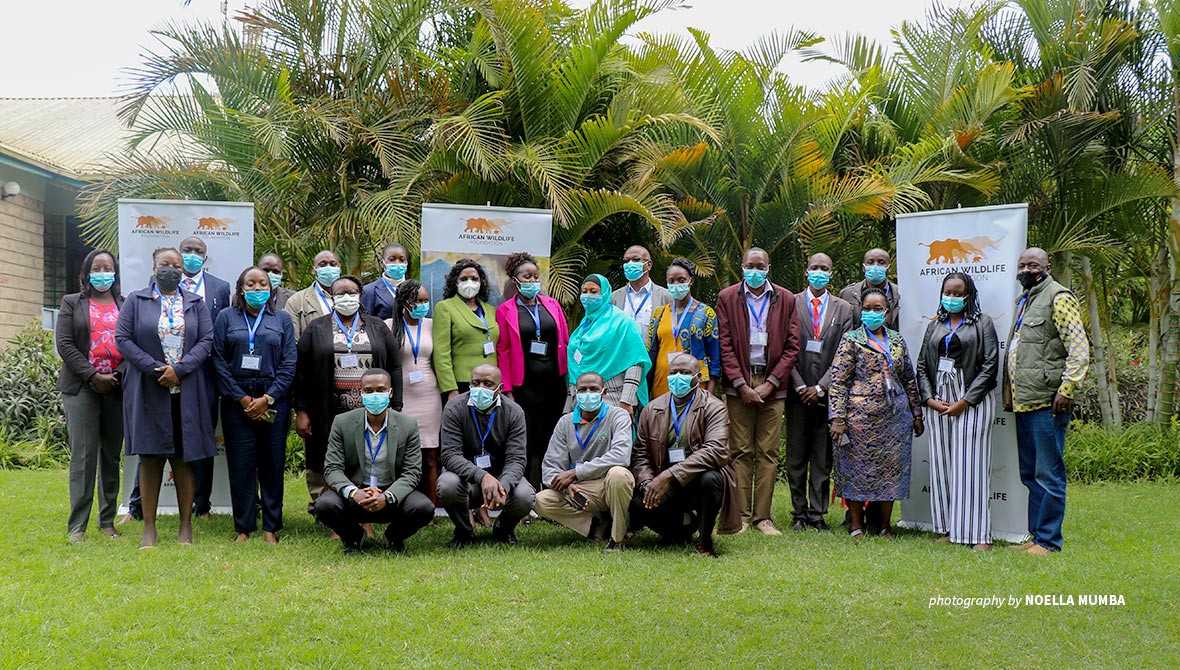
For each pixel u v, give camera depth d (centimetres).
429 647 422
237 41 970
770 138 1014
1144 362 1330
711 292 1051
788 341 683
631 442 618
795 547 626
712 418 609
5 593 486
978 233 652
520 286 696
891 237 1076
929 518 696
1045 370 608
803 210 989
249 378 620
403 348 676
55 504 744
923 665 415
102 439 630
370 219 895
